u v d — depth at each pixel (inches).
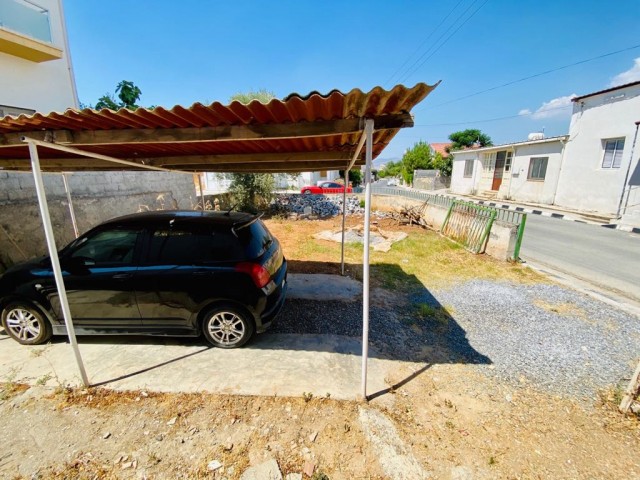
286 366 121.0
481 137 1159.6
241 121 88.4
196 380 112.3
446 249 306.2
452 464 82.8
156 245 127.3
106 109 76.3
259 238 142.0
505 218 295.4
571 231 375.2
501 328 155.8
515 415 100.2
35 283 125.2
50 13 382.3
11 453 85.4
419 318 165.2
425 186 1066.7
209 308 127.6
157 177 370.0
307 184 1078.4
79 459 83.7
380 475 79.7
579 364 127.3
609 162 452.4
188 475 79.5
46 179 230.2
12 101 358.3
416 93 68.1
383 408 101.5
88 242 129.8
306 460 83.7
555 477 79.4
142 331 129.7
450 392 110.1
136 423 95.0
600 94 453.7
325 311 169.5
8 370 117.3
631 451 87.2
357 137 117.3
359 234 372.5
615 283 216.7
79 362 106.0
